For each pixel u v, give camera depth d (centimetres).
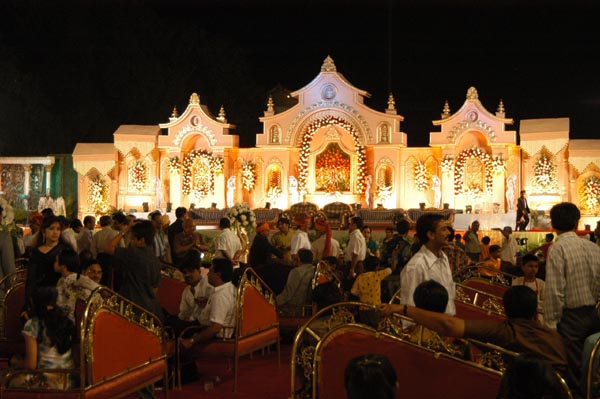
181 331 1098
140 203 3647
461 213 3288
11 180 3862
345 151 3506
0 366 1109
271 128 3572
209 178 3606
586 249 783
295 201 3506
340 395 674
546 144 3291
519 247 2759
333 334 677
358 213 3225
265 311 1131
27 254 1352
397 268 1395
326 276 1284
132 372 828
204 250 1641
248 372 1147
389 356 657
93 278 908
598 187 3269
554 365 652
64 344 771
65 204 3844
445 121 3400
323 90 3516
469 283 1183
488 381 630
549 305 781
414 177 3478
